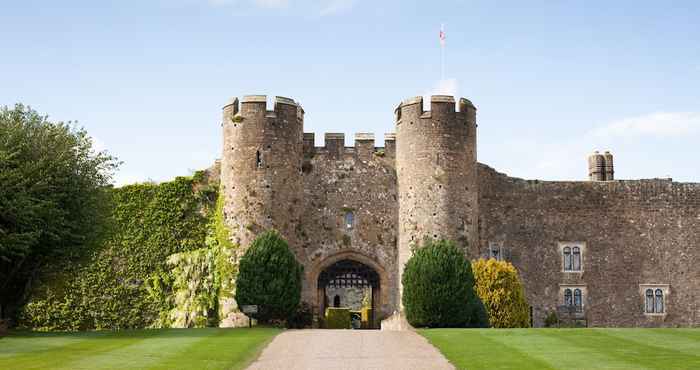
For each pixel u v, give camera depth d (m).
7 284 32.34
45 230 30.59
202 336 27.70
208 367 20.38
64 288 39.56
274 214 38.34
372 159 40.81
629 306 42.91
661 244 43.44
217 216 39.97
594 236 43.28
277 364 21.28
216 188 41.03
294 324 37.78
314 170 40.56
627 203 43.69
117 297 40.78
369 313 46.62
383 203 40.41
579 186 43.62
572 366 20.12
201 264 39.69
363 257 39.97
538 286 42.50
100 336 28.05
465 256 37.56
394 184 40.53
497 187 42.78
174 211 41.09
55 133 32.19
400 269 38.91
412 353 23.34
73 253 32.81
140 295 40.69
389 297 39.72
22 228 29.61
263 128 38.81
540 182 43.44
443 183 38.41
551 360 21.16
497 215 42.47
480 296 36.88
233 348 23.94
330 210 40.28
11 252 29.25
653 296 43.06
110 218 35.31
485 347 23.91
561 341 25.14
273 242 35.69
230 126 39.28
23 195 29.69
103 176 33.81
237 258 37.91
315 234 40.03
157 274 40.69
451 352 23.16
